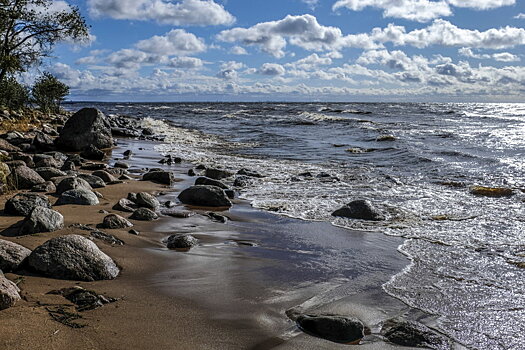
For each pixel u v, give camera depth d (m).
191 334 3.47
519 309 4.19
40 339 3.18
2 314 3.51
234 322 3.73
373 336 3.61
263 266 5.26
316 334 3.58
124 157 16.44
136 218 7.10
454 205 8.95
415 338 3.54
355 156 17.75
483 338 3.63
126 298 4.08
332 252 5.92
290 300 4.27
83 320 3.55
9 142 16.83
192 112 68.12
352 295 4.45
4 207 6.98
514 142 21.92
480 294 4.54
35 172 9.47
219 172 12.37
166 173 11.11
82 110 18.59
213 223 7.30
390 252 5.95
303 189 10.76
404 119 45.44
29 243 5.20
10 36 22.38
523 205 8.91
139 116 52.94
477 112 64.69
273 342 3.43
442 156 17.00
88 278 4.41
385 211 8.34
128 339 3.31
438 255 5.82
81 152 16.42
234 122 41.38
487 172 13.32
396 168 14.46
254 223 7.44
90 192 8.07
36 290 4.02
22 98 35.06
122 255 5.26
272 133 28.16
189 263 5.23
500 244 6.31
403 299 4.38
